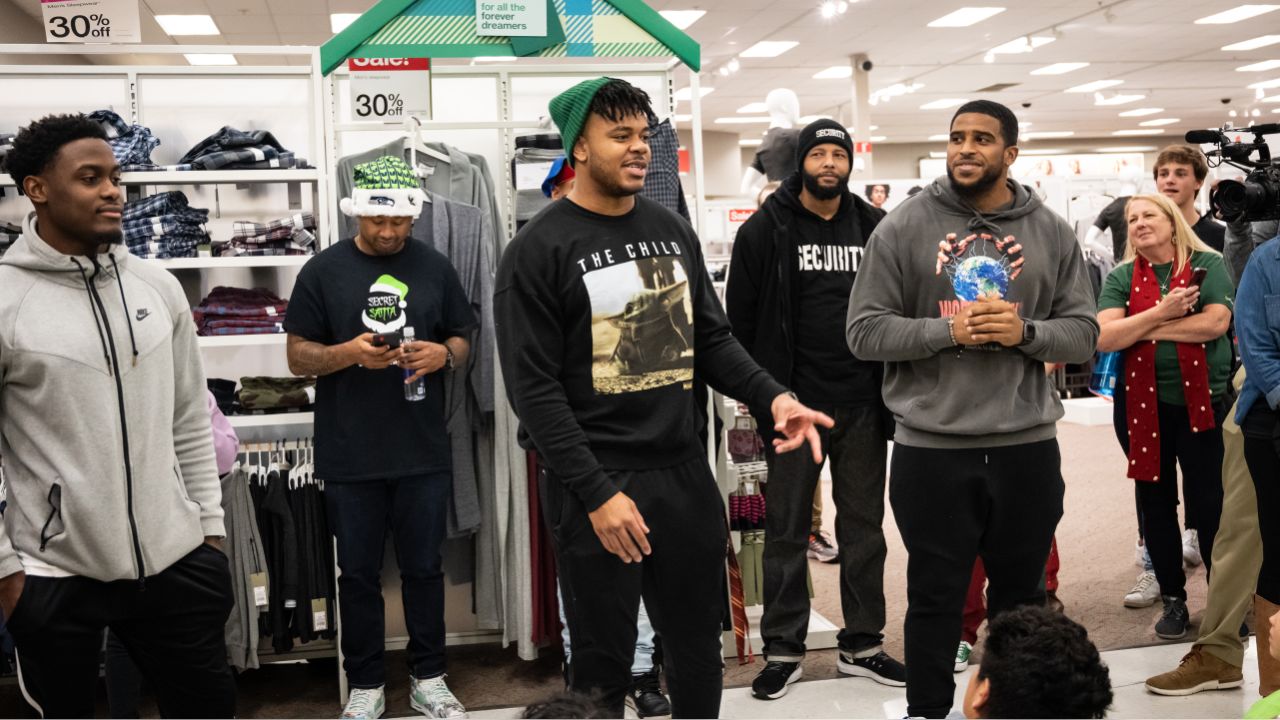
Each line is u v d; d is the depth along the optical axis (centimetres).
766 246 351
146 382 218
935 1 1289
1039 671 143
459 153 388
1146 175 1009
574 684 219
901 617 416
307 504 359
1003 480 260
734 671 369
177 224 365
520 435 238
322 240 362
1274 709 175
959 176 263
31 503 211
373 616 333
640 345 213
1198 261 374
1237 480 319
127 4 360
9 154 207
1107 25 1455
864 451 351
